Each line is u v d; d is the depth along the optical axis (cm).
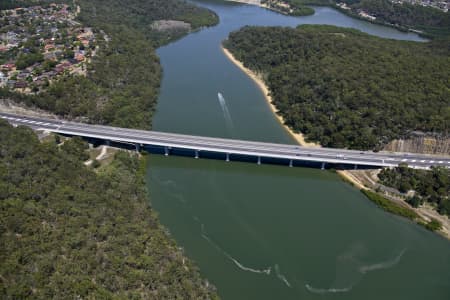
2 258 10025
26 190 12569
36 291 9588
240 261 13375
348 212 16150
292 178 18425
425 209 16312
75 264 10525
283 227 15050
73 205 12725
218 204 16150
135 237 12500
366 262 13688
